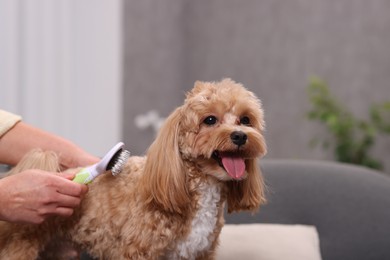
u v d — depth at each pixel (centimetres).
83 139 273
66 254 127
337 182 164
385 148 298
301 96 326
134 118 352
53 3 254
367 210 157
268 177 167
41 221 107
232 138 108
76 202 108
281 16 333
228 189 122
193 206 113
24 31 243
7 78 234
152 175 108
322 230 158
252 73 346
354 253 152
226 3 355
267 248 148
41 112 250
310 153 325
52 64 254
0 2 230
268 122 339
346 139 288
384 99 299
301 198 164
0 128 134
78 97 270
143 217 108
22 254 112
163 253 112
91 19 273
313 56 321
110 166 111
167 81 370
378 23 300
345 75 311
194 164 114
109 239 112
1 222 115
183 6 375
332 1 314
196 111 112
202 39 368
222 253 146
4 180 108
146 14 354
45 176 107
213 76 364
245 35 348
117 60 284
